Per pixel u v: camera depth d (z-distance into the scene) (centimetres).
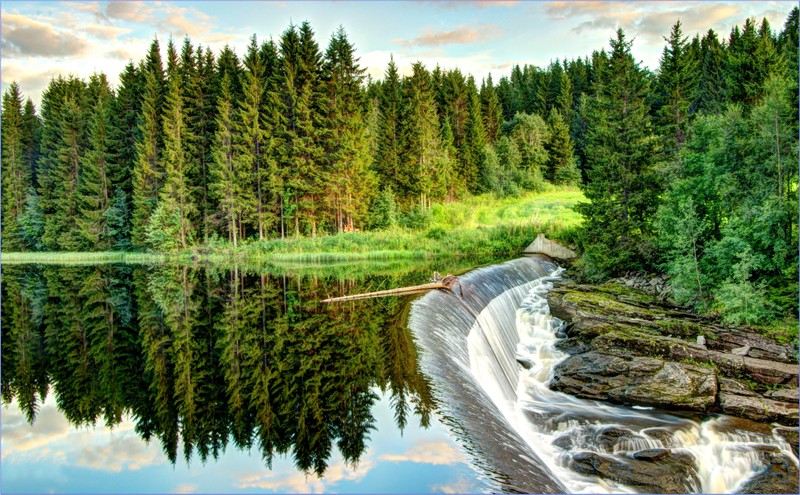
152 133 4791
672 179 2489
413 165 5066
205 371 1216
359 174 4672
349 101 4759
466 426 841
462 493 630
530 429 1215
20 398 1055
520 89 9231
